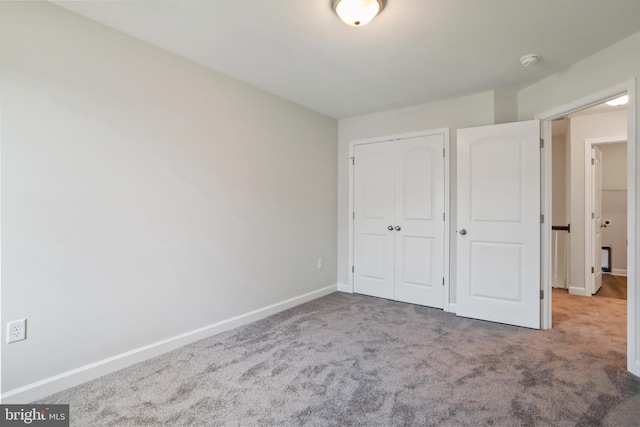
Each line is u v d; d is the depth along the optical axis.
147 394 1.87
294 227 3.61
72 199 1.95
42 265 1.84
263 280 3.24
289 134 3.52
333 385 1.96
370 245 4.01
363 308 3.51
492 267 3.09
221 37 2.22
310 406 1.75
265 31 2.14
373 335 2.74
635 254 2.10
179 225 2.51
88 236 2.02
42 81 1.84
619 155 5.36
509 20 1.99
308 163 3.80
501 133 3.04
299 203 3.67
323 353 2.40
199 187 2.65
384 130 3.88
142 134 2.28
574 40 2.23
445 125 3.45
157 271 2.38
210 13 1.95
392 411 1.71
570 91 2.63
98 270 2.07
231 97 2.89
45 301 1.86
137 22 2.05
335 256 4.27
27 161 1.79
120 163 2.17
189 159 2.57
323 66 2.66
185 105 2.54
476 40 2.23
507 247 3.02
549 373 2.10
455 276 3.39
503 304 3.04
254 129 3.12
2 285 1.72
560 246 4.51
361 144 4.08
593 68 2.43
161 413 1.69
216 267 2.79
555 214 4.95
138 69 2.25
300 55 2.47
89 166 2.02
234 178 2.93
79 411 1.71
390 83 3.01
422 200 3.61
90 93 2.02
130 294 2.23
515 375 2.07
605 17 1.96
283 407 1.75
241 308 3.01
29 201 1.80
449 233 3.41
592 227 4.04
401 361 2.27
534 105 3.02
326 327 2.93
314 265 3.91
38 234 1.83
